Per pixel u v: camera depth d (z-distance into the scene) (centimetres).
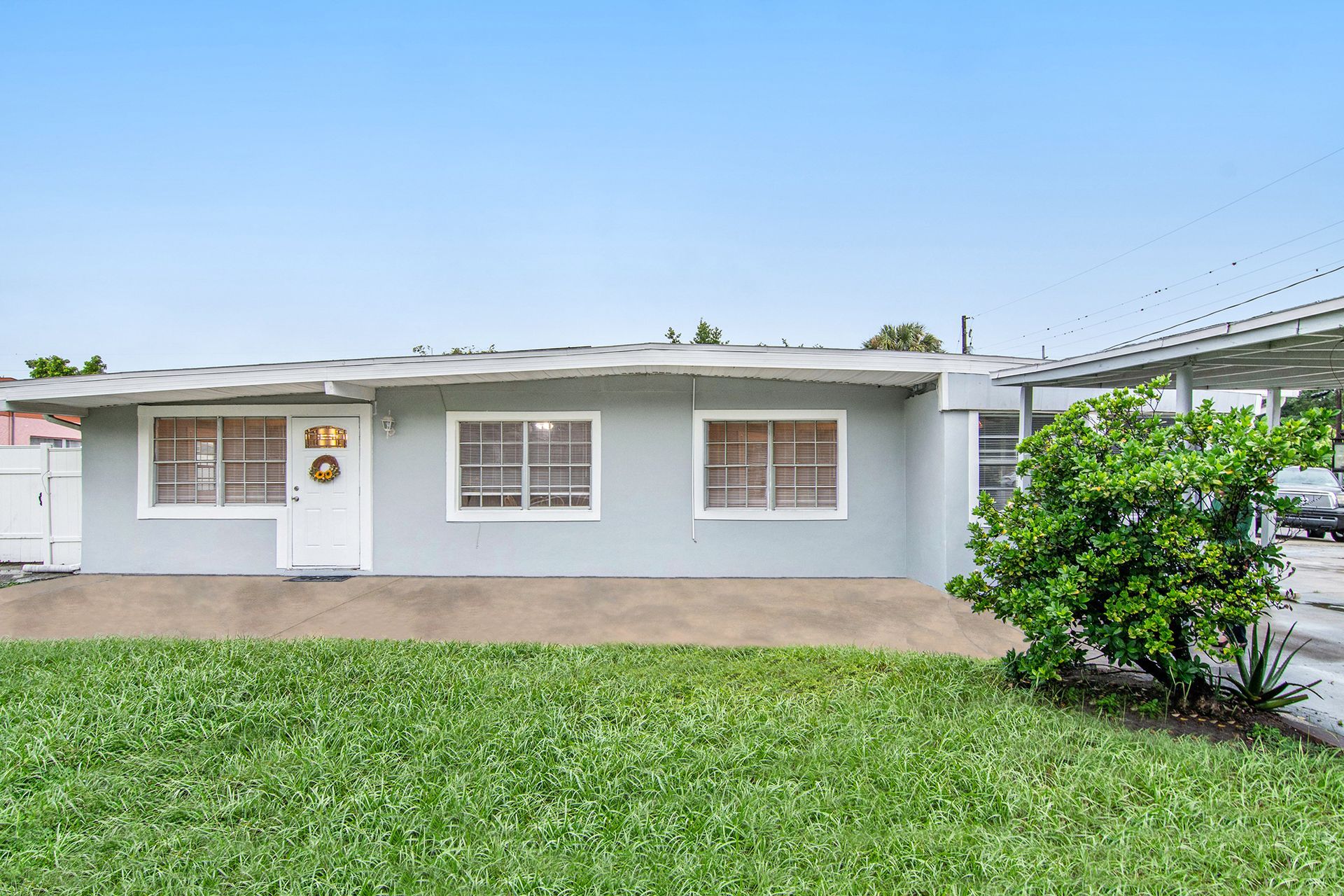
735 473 827
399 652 491
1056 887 226
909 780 297
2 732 338
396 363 732
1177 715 382
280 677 425
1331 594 766
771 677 441
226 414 826
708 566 817
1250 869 237
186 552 827
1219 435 379
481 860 242
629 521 820
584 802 278
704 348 725
